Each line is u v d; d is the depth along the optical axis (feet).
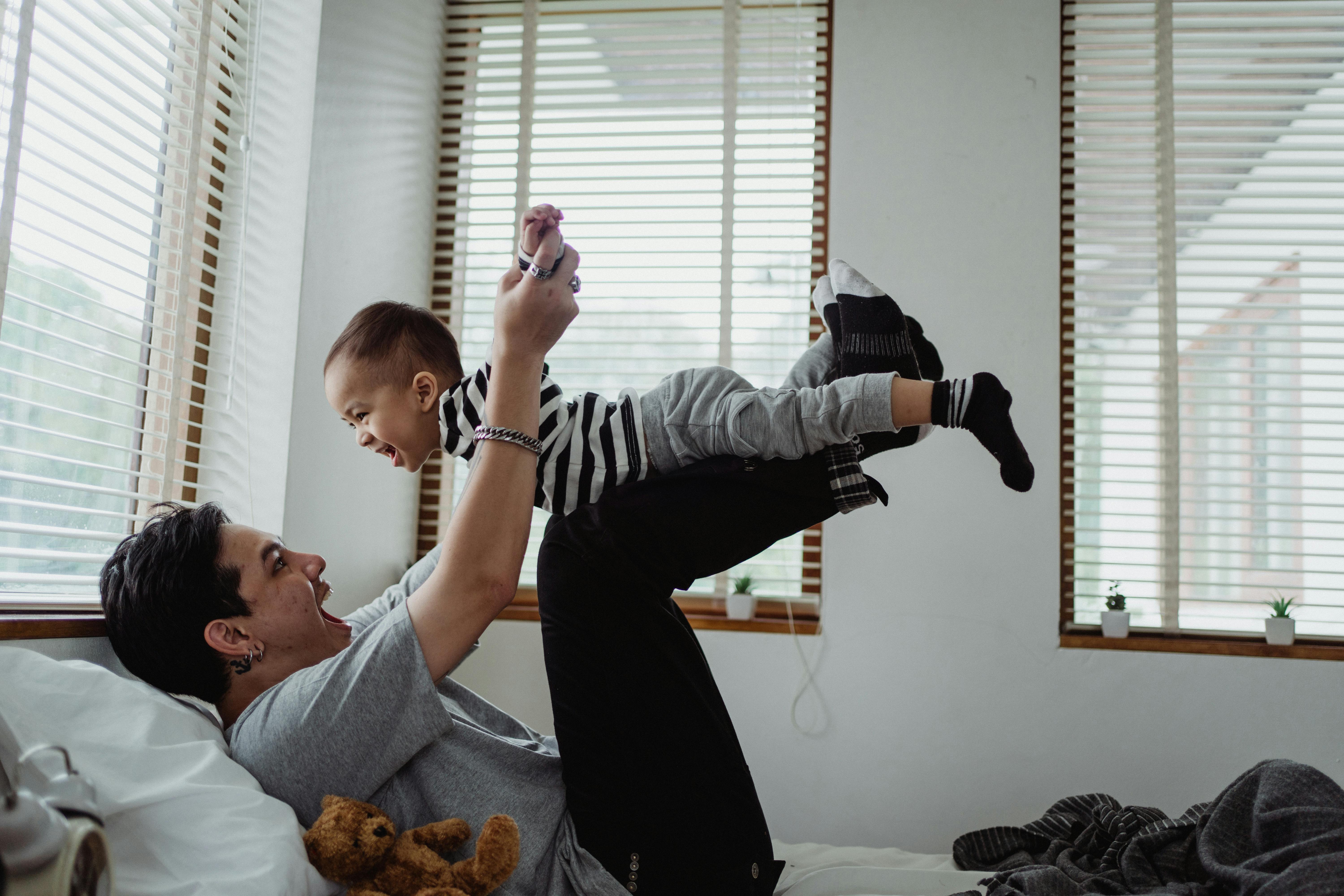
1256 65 8.68
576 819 3.69
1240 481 8.57
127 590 3.89
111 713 3.42
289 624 4.04
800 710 8.17
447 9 9.32
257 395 6.24
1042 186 8.59
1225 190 8.71
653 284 8.96
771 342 8.75
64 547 5.14
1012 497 8.29
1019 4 8.77
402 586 5.15
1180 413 8.65
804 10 9.06
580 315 9.00
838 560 8.34
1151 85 8.75
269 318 6.34
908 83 8.79
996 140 8.66
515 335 3.57
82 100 5.30
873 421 3.77
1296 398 8.50
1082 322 8.61
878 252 8.63
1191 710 7.93
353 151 7.22
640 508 3.79
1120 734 7.95
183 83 5.80
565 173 9.21
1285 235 8.70
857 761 8.07
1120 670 8.02
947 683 8.12
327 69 6.73
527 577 8.82
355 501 7.34
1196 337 8.53
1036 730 8.01
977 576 8.23
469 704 4.46
